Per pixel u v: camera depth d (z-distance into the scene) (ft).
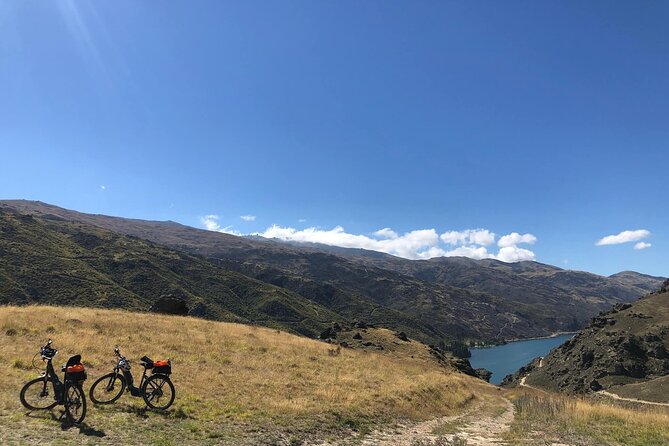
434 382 108.27
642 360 558.56
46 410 38.24
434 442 47.06
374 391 75.25
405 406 71.46
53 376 37.42
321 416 52.37
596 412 72.38
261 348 101.30
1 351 58.65
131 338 84.38
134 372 61.62
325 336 338.13
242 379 66.28
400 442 46.80
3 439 30.91
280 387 65.21
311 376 79.92
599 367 566.36
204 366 72.02
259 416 47.29
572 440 50.62
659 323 618.44
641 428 59.36
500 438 52.47
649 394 398.62
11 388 42.93
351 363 108.99
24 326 77.77
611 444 49.11
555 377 623.36
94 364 60.08
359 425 52.80
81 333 80.23
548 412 75.15
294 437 42.78
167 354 75.77
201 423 41.39
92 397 42.42
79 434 34.04
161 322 114.42
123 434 35.42
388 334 343.87
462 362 348.59
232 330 124.77
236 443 37.70
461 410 90.53
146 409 42.98
